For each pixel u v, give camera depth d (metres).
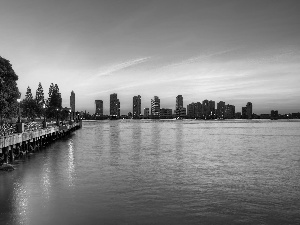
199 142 73.31
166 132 122.81
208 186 26.94
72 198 22.70
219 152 52.47
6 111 44.41
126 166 36.62
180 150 55.06
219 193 24.70
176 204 21.75
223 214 19.92
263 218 19.34
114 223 18.22
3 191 24.23
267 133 116.81
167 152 51.72
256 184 27.81
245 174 32.41
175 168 35.66
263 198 23.42
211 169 35.28
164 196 23.67
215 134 109.00
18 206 20.77
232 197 23.64
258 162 41.09
